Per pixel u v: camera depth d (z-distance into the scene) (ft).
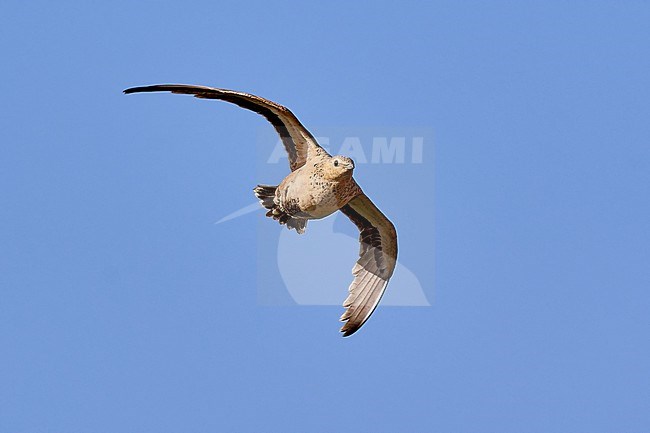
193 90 52.03
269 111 54.03
